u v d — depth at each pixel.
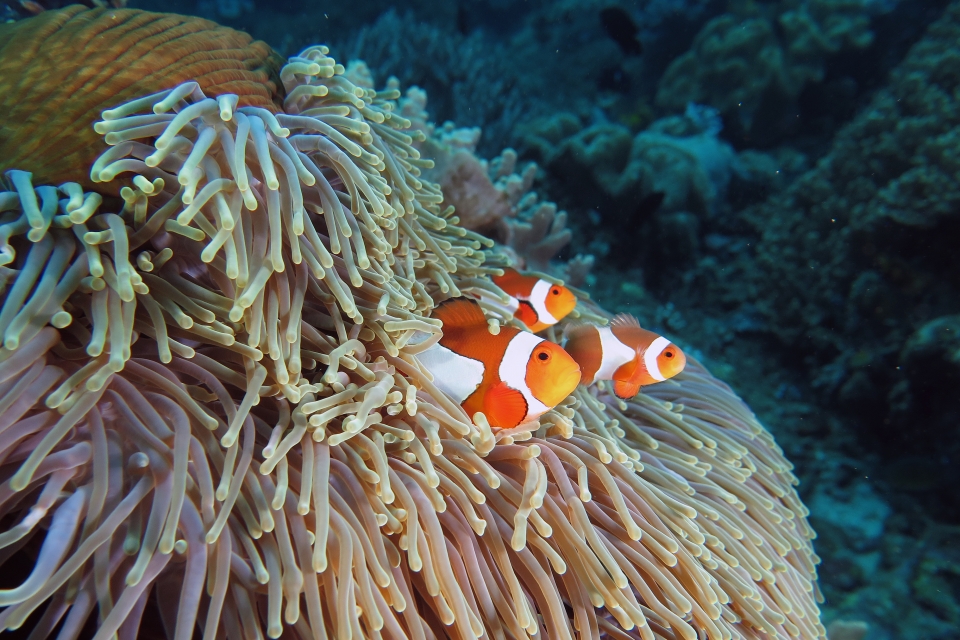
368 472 0.19
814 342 0.60
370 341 0.21
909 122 0.56
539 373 0.21
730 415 0.31
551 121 0.75
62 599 0.16
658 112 0.95
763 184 0.76
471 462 0.20
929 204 0.51
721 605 0.22
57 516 0.16
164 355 0.18
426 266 0.25
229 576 0.17
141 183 0.18
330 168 0.23
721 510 0.25
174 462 0.17
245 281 0.19
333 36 1.26
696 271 0.69
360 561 0.18
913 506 0.50
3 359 0.17
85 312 0.18
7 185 0.19
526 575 0.20
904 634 0.43
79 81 0.20
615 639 0.22
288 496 0.18
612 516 0.22
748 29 0.85
